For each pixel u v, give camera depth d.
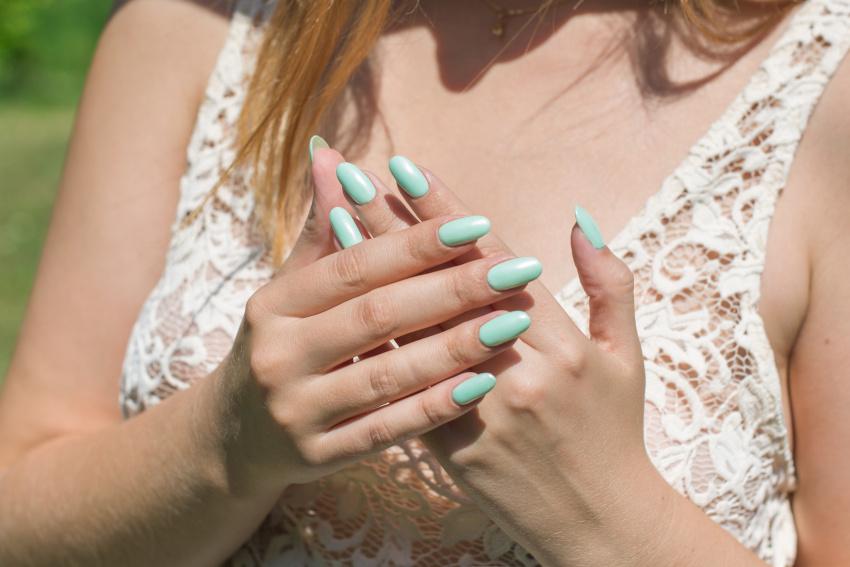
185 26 0.71
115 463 0.63
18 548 0.66
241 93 0.69
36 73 4.39
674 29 0.63
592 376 0.53
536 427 0.53
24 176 3.04
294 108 0.64
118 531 0.63
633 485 0.55
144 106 0.71
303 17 0.66
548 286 0.61
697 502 0.59
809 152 0.59
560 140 0.63
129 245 0.70
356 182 0.53
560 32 0.65
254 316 0.54
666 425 0.59
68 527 0.64
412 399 0.52
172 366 0.66
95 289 0.71
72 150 0.73
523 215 0.63
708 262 0.60
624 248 0.61
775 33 0.61
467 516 0.61
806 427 0.60
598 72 0.64
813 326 0.59
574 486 0.54
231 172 0.68
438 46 0.67
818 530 0.60
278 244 0.65
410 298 0.51
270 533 0.65
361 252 0.52
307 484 0.64
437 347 0.51
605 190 0.62
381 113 0.67
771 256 0.59
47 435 0.71
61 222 0.72
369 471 0.62
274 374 0.53
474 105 0.66
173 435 0.60
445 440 0.54
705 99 0.62
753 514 0.60
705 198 0.60
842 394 0.58
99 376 0.71
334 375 0.53
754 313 0.59
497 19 0.66
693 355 0.59
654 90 0.63
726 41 0.62
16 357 0.73
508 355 0.53
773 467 0.61
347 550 0.63
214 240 0.67
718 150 0.61
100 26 4.60
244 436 0.56
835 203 0.58
